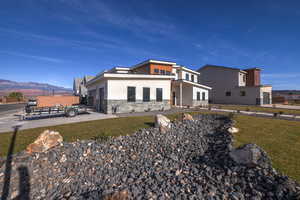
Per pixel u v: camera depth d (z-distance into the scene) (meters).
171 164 4.80
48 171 4.56
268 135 6.31
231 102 30.02
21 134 7.22
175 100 24.94
